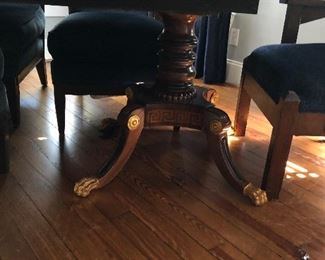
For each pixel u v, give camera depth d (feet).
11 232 3.41
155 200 4.01
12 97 5.18
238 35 8.14
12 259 3.11
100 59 5.06
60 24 5.07
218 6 2.93
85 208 3.80
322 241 3.58
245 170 4.75
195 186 4.32
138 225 3.61
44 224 3.54
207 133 4.19
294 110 3.65
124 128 4.05
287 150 3.89
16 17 5.15
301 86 3.66
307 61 3.98
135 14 5.82
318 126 3.79
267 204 4.07
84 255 3.20
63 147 4.98
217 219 3.78
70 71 4.97
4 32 4.83
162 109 4.20
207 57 8.05
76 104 6.53
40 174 4.32
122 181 4.32
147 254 3.26
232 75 8.43
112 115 6.16
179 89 4.28
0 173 4.28
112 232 3.50
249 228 3.68
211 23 7.73
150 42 5.15
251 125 6.11
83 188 3.95
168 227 3.61
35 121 5.69
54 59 5.00
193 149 5.20
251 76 4.77
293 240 3.56
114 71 5.12
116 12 5.82
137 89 4.52
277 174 4.03
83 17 5.31
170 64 4.20
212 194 4.19
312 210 4.04
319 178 4.68
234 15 8.07
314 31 6.87
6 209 3.70
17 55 4.97
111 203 3.91
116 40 5.03
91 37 4.94
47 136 5.25
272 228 3.71
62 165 4.54
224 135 4.16
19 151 4.79
